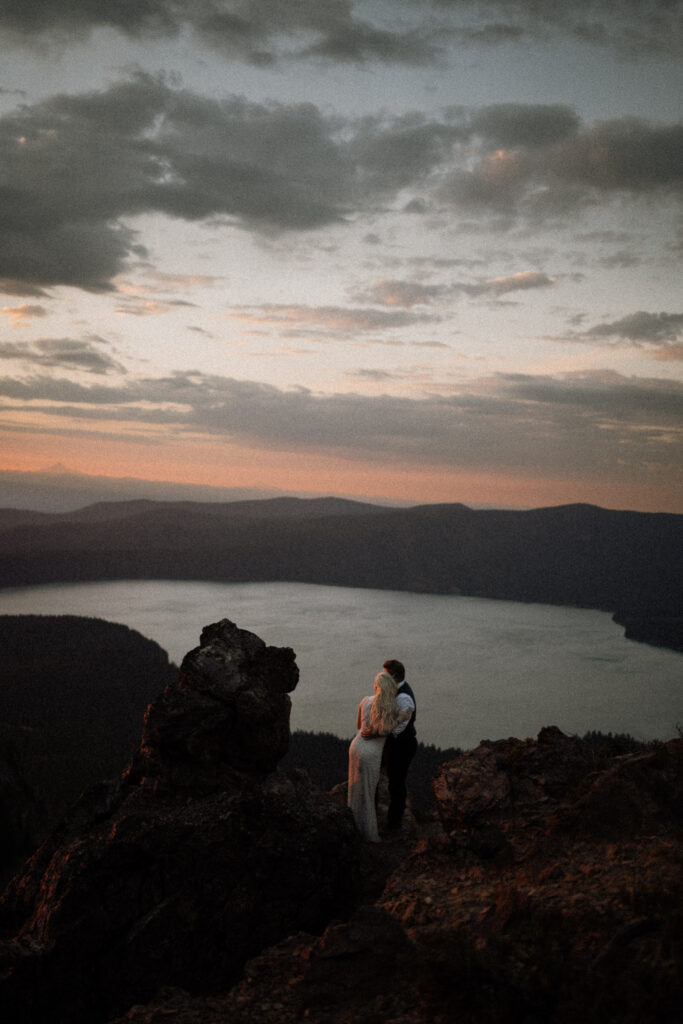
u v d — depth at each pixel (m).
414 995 5.70
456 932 5.85
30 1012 7.76
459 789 9.59
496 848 8.61
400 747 10.45
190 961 8.18
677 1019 4.46
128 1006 7.93
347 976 6.19
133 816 9.08
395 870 9.08
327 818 9.30
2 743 77.25
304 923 8.59
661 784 8.59
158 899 8.48
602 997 4.79
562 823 8.53
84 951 8.10
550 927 5.89
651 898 5.89
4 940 8.12
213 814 9.06
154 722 9.91
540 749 10.34
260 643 10.96
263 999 6.30
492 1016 5.01
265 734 9.91
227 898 8.51
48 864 9.37
